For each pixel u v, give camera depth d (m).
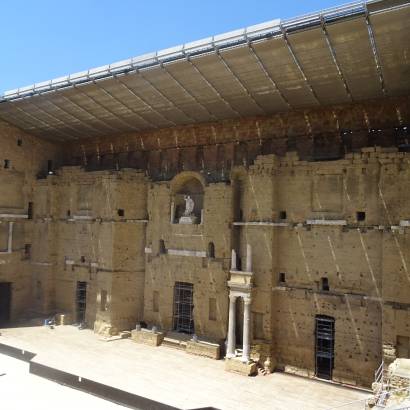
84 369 31.06
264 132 36.66
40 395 27.80
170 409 25.36
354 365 29.19
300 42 25.23
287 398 27.14
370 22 22.48
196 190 39.00
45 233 46.34
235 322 34.00
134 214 40.84
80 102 38.22
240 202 35.44
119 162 45.72
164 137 42.75
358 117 32.47
